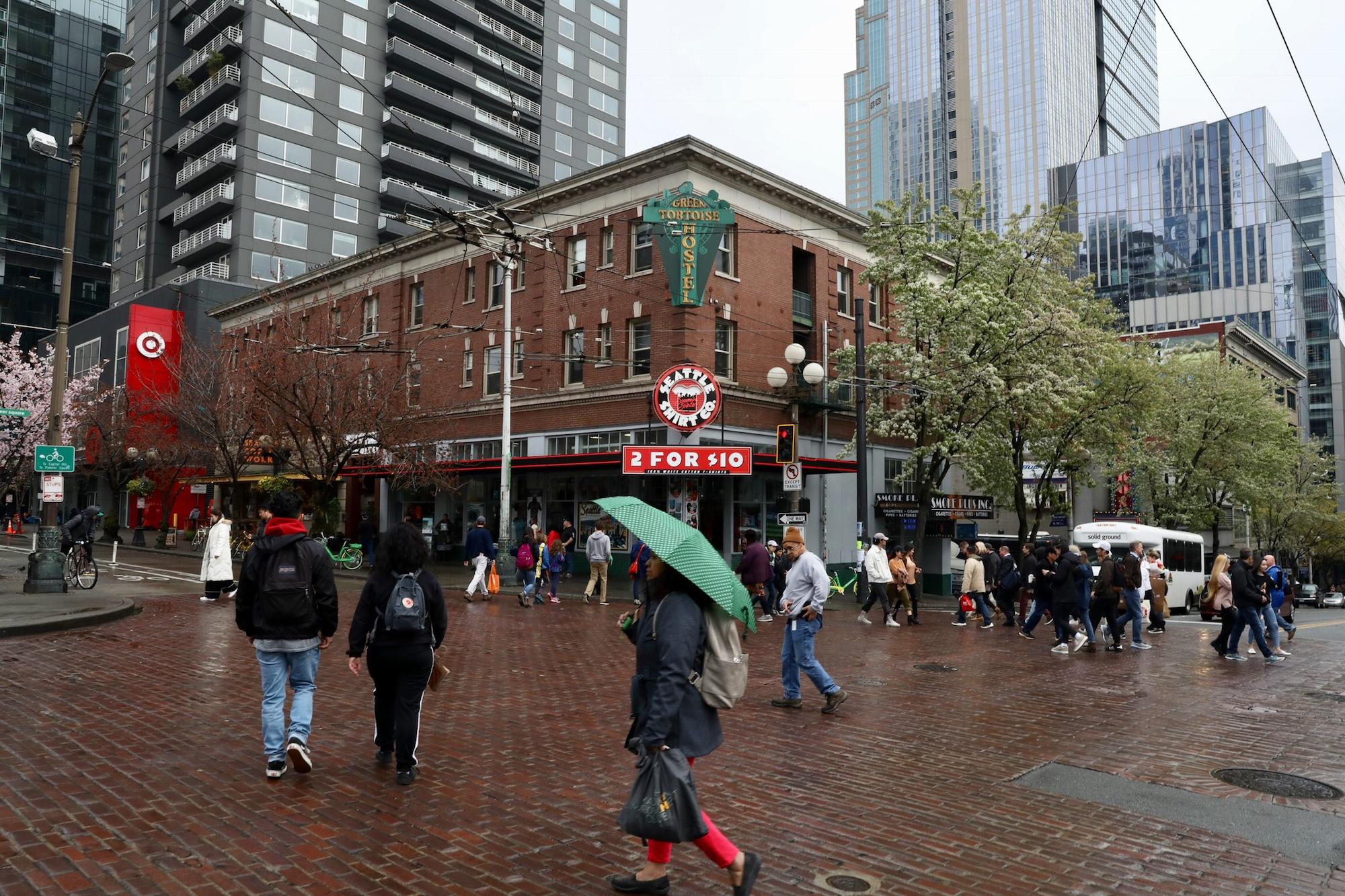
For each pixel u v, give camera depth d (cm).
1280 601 1586
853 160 16700
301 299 3941
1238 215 10862
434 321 3344
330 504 2925
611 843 495
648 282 2620
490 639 1366
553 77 7050
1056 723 854
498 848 482
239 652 1131
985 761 699
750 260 2719
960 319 2473
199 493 4622
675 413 2403
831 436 2945
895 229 2608
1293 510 4831
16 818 505
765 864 471
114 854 456
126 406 4084
